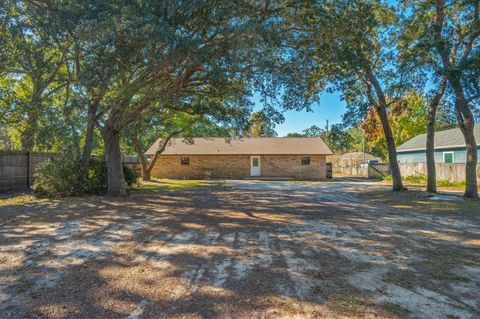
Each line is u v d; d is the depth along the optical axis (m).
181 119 20.25
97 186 12.38
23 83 17.42
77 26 7.32
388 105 14.24
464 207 9.64
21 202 10.26
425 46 10.83
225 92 10.34
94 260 4.44
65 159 12.16
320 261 4.48
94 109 11.86
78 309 2.99
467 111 11.54
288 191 15.57
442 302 3.20
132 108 11.03
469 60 9.59
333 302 3.17
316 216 8.27
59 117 12.80
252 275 3.91
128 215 8.11
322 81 12.58
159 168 27.28
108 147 11.91
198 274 3.93
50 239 5.59
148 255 4.70
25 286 3.51
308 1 8.00
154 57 7.76
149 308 3.03
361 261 4.50
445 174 19.38
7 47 10.57
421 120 30.59
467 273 4.04
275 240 5.67
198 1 7.10
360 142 42.44
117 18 6.96
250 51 7.50
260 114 10.54
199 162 27.16
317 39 8.85
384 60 13.13
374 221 7.56
